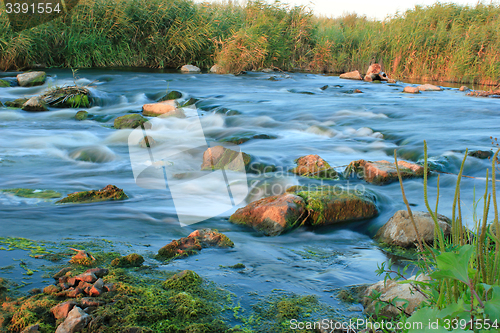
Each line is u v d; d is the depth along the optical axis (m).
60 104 9.73
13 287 2.11
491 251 1.64
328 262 2.74
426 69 17.75
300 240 3.20
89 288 2.10
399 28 18.64
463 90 13.83
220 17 18.36
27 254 2.52
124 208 3.59
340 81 16.08
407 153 6.05
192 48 17.25
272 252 2.88
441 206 3.92
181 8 17.31
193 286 2.24
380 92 13.12
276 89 13.16
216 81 14.38
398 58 18.50
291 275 2.49
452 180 4.77
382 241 3.19
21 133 7.13
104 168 5.31
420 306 1.63
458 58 16.53
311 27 19.78
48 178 4.73
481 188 4.48
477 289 1.39
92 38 15.59
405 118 8.78
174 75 15.27
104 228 3.10
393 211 3.81
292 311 2.04
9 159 5.57
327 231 3.44
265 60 18.84
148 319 1.90
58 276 2.25
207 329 1.85
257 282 2.37
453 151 5.98
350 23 23.83
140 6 16.59
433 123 8.24
